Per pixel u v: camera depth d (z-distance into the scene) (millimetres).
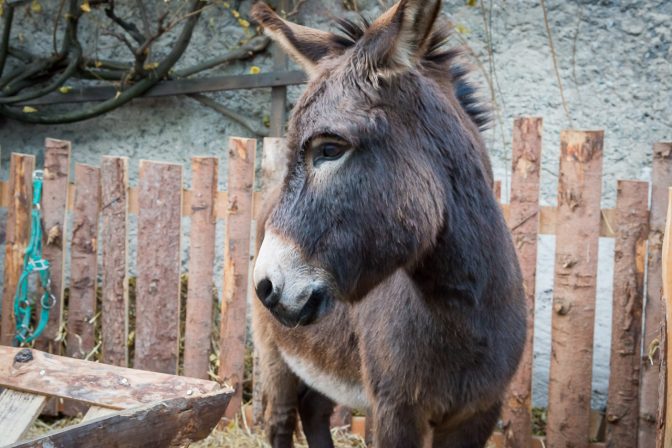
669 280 2188
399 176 2094
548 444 3852
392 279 2492
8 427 2234
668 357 2158
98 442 1834
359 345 2684
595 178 3691
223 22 5168
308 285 2045
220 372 4191
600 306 4473
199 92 5078
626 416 3756
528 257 3783
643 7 4641
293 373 3598
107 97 5168
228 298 4145
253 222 4441
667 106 4605
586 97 4723
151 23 5230
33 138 5387
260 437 4078
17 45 5391
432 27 2123
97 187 4195
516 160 3768
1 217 5090
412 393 2471
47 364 2365
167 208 4125
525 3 4816
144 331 4180
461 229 2256
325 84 2121
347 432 4207
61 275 4230
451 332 2365
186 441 2062
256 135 5152
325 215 2062
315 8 5043
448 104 2291
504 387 2582
